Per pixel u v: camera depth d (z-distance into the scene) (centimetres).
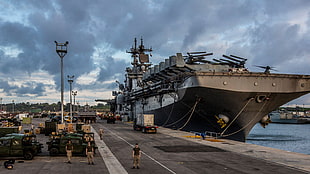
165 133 3925
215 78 2886
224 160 1934
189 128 4119
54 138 2209
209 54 3953
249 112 3178
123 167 1692
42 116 13100
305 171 1599
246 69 3253
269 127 11412
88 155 1778
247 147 2572
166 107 4147
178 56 3538
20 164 1778
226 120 3216
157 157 2047
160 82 4181
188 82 3100
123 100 8688
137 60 8100
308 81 2991
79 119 7125
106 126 5712
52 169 1625
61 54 3559
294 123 14188
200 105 3309
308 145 5109
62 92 3566
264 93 2936
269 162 1870
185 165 1755
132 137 3444
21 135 2002
